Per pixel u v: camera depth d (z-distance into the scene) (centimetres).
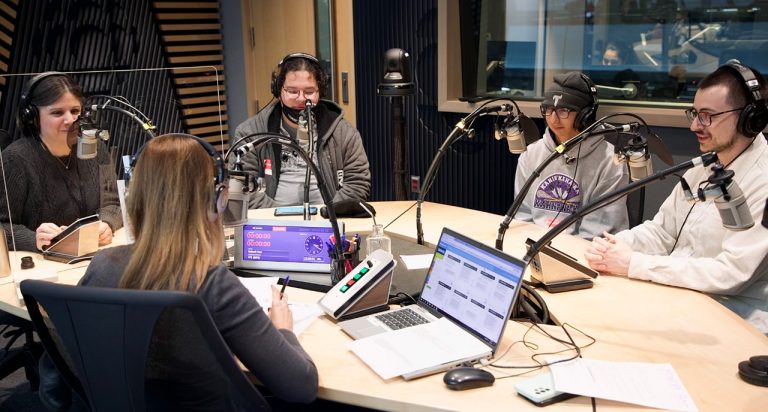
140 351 145
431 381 164
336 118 339
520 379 164
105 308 145
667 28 359
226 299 154
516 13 416
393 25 467
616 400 151
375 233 237
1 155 242
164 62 541
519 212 316
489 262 185
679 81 361
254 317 157
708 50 349
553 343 183
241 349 155
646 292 220
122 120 258
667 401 151
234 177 202
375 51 482
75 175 257
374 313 203
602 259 236
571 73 293
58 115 243
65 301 148
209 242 160
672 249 258
